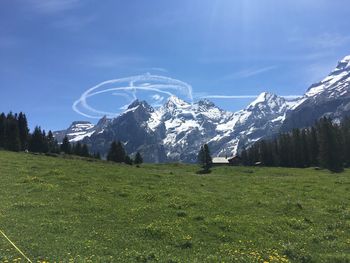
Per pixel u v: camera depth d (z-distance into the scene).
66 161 72.94
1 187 39.53
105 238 24.91
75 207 32.50
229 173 123.56
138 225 28.41
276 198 40.31
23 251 21.06
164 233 26.44
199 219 30.94
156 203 35.69
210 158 165.25
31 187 40.06
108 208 32.91
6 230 24.81
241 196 41.06
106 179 48.94
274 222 30.75
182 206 35.03
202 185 49.06
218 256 22.66
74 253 21.45
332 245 26.03
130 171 61.62
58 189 39.81
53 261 19.80
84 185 43.31
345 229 29.88
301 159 174.62
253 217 32.22
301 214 33.84
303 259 23.27
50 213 30.27
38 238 23.61
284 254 24.00
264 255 23.12
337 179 62.12
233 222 29.92
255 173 123.00
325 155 145.12
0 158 66.00
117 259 21.06
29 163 61.16
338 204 37.72
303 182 54.78
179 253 23.22
